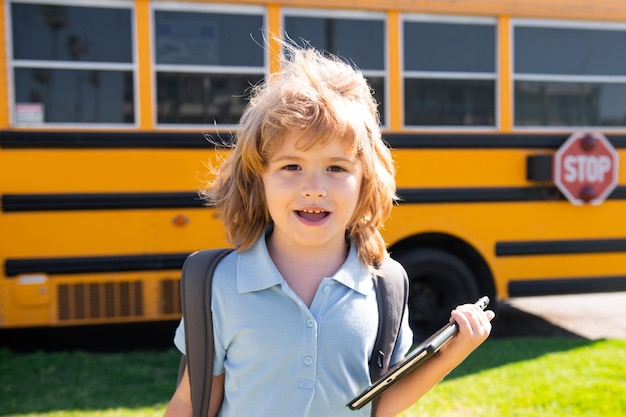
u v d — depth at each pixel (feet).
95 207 13.08
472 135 14.34
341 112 4.22
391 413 4.57
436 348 3.92
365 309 4.43
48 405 10.85
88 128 13.14
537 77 14.71
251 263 4.45
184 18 13.42
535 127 14.71
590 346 14.26
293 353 4.25
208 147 13.55
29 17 12.91
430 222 14.17
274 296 4.35
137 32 13.24
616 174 14.83
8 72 12.82
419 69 14.20
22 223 12.80
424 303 15.07
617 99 15.11
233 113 13.65
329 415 4.29
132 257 13.25
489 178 14.44
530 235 14.62
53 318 13.00
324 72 4.47
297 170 4.32
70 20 13.06
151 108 13.32
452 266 14.67
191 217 13.47
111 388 11.77
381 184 4.65
